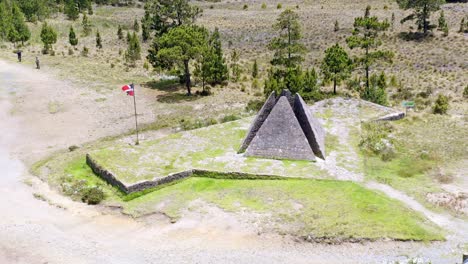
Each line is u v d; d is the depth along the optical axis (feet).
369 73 192.75
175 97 170.60
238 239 81.71
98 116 152.15
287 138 109.29
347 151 114.52
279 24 159.22
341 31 242.78
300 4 312.91
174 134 126.82
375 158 111.75
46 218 91.56
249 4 322.34
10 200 99.04
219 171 102.83
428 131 130.11
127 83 188.03
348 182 98.37
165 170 103.96
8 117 151.23
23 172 113.60
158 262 76.69
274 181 100.48
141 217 90.17
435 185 99.30
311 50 221.87
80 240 83.87
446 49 211.82
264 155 110.42
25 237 84.94
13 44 250.37
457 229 82.99
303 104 114.83
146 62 217.15
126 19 298.15
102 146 126.41
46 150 126.93
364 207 88.74
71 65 209.67
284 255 77.10
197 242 81.56
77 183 103.55
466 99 158.71
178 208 92.02
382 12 272.72
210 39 186.70
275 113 110.22
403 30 241.96
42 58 221.05
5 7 272.51
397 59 206.90
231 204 92.32
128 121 147.43
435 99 159.22
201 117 148.56
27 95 169.99
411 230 81.41
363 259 75.20
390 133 128.06
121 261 77.36
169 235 84.12
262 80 190.39
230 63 212.43
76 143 131.44
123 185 97.14
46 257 79.10
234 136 124.36
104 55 229.25
